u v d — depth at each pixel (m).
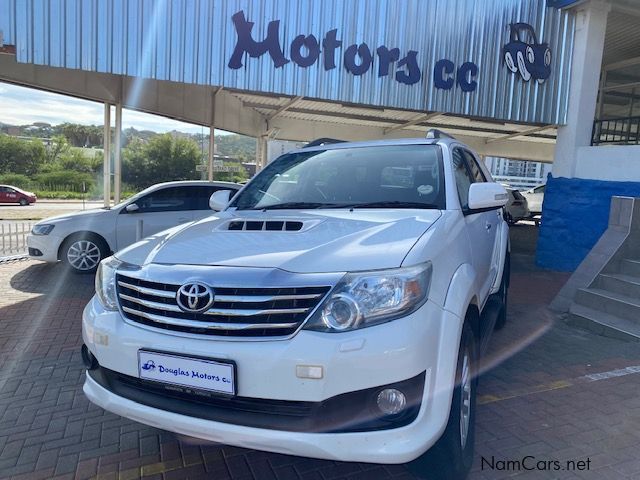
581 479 2.88
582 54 10.65
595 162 10.23
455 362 2.49
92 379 2.85
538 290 8.32
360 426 2.28
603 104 15.23
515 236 17.56
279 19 9.16
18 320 6.12
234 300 2.34
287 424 2.30
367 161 3.96
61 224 8.70
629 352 5.03
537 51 10.62
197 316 2.41
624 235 6.54
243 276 2.38
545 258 10.77
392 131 21.22
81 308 6.69
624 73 14.36
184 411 2.47
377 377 2.25
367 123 19.66
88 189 64.69
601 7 10.48
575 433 3.40
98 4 8.37
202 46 8.87
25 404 3.90
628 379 4.32
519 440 3.31
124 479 2.95
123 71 8.54
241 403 2.38
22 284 8.10
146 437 3.40
